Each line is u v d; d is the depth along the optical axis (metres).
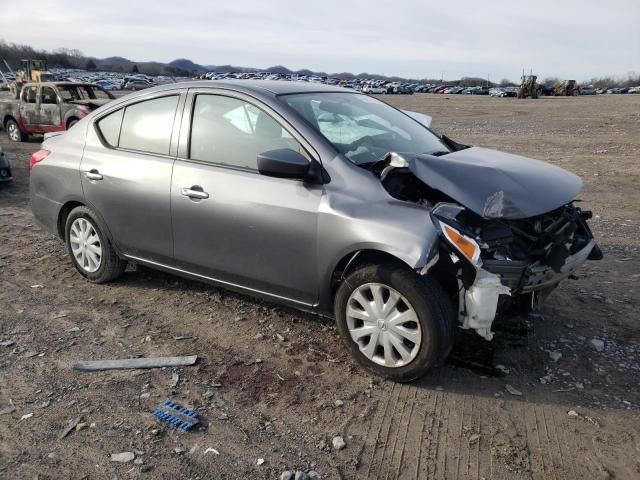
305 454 2.85
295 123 3.76
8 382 3.45
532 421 3.11
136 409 3.19
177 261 4.32
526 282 3.40
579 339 3.99
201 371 3.61
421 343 3.29
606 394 3.36
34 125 14.55
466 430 3.03
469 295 3.21
